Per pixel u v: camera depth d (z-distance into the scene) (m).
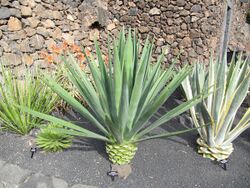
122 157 1.80
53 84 1.90
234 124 2.75
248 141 2.35
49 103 2.56
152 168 1.92
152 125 1.80
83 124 2.56
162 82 1.87
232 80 1.91
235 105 1.77
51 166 1.92
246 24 7.98
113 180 1.79
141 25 4.50
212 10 4.07
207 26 4.10
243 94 1.72
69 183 1.77
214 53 4.36
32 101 2.39
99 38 4.58
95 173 1.85
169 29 4.31
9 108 2.21
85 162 1.96
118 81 1.57
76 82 1.83
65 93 1.89
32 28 3.26
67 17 3.88
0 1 2.84
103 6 4.59
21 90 2.33
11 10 2.96
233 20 6.51
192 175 1.85
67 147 2.13
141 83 1.56
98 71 2.01
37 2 3.35
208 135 1.92
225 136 1.95
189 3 4.09
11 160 1.97
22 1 3.12
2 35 2.88
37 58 3.28
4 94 2.26
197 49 4.19
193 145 2.23
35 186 1.74
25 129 2.24
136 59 1.76
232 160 2.04
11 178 1.80
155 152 2.11
